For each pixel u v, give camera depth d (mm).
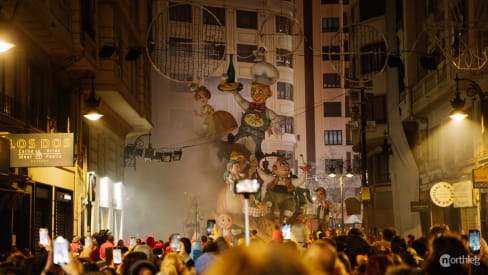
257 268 2135
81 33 24453
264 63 43312
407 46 37031
